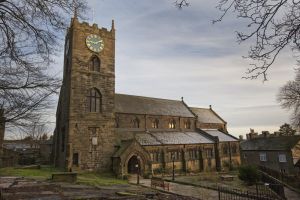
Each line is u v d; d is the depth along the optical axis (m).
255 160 63.44
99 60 44.19
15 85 9.41
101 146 41.53
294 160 54.84
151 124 55.44
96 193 19.50
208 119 69.94
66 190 20.73
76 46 42.09
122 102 53.84
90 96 42.34
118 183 31.55
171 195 22.88
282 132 81.25
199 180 40.34
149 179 40.12
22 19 8.77
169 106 62.81
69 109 39.69
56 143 46.59
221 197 25.42
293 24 5.24
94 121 41.56
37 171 36.66
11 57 9.09
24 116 9.71
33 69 9.57
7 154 49.59
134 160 44.06
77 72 41.38
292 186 34.88
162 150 49.25
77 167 38.75
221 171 56.69
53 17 9.06
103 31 45.50
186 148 53.19
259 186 33.03
